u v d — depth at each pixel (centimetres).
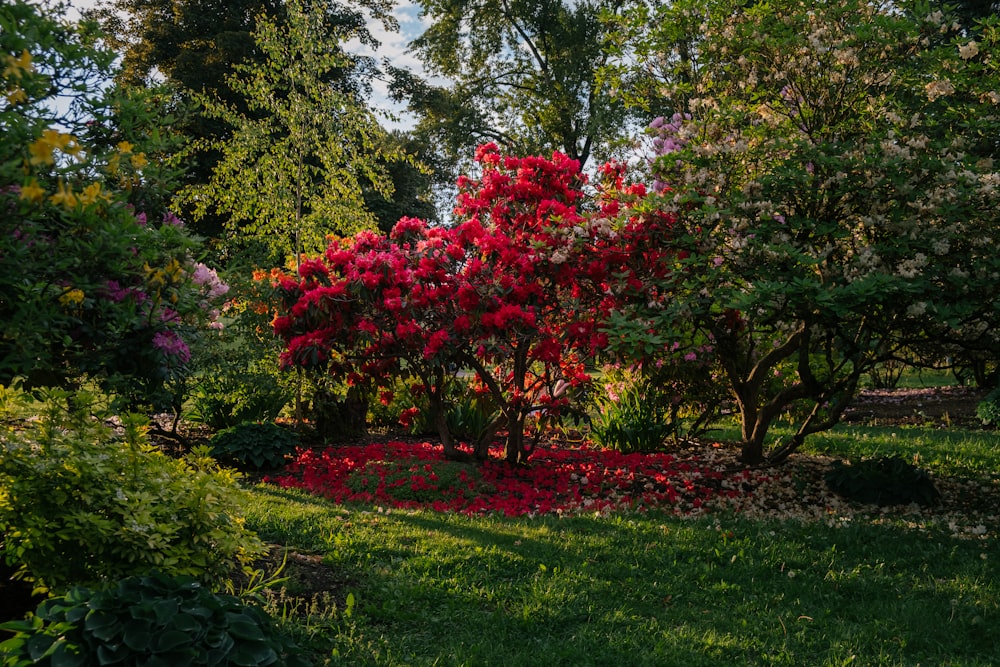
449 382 955
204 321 566
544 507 695
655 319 669
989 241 622
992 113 667
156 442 892
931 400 1515
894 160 608
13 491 334
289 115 1012
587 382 841
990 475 845
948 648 410
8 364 387
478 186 834
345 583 465
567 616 436
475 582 479
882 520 662
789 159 671
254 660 286
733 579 511
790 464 870
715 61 757
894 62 704
